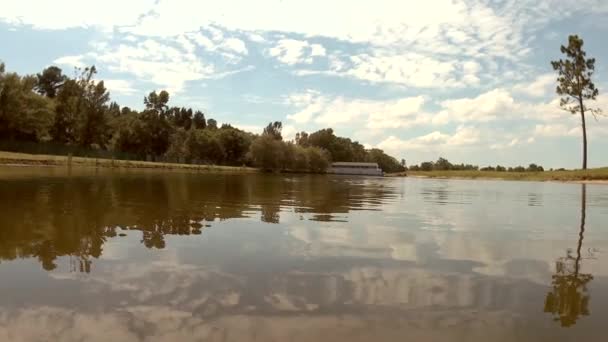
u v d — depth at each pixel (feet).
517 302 18.16
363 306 17.33
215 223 37.83
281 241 30.14
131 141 394.52
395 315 16.48
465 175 312.91
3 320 15.17
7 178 94.07
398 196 81.61
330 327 15.23
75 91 331.98
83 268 21.81
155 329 14.67
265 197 68.74
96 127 329.11
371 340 14.30
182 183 106.22
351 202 64.23
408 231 36.17
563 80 236.02
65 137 331.57
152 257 24.49
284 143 424.87
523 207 60.44
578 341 14.46
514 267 24.04
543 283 20.99
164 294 18.13
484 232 36.32
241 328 14.93
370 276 21.63
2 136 274.16
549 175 232.53
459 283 20.72
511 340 14.47
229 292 18.62
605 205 64.75
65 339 13.83
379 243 30.45
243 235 32.19
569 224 42.27
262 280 20.48
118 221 36.99
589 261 25.68
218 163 440.45
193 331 14.60
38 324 14.88
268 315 16.14
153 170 240.12
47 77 429.38
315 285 19.90
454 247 29.48
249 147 436.76
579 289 20.02
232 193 75.82
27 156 220.64
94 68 326.24
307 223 39.52
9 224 33.58
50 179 96.07
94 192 65.16
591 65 230.27
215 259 24.43
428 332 15.01
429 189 117.80
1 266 21.88
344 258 25.40
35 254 24.45
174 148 399.44
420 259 25.61
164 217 40.42
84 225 34.27
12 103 266.36
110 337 14.02
